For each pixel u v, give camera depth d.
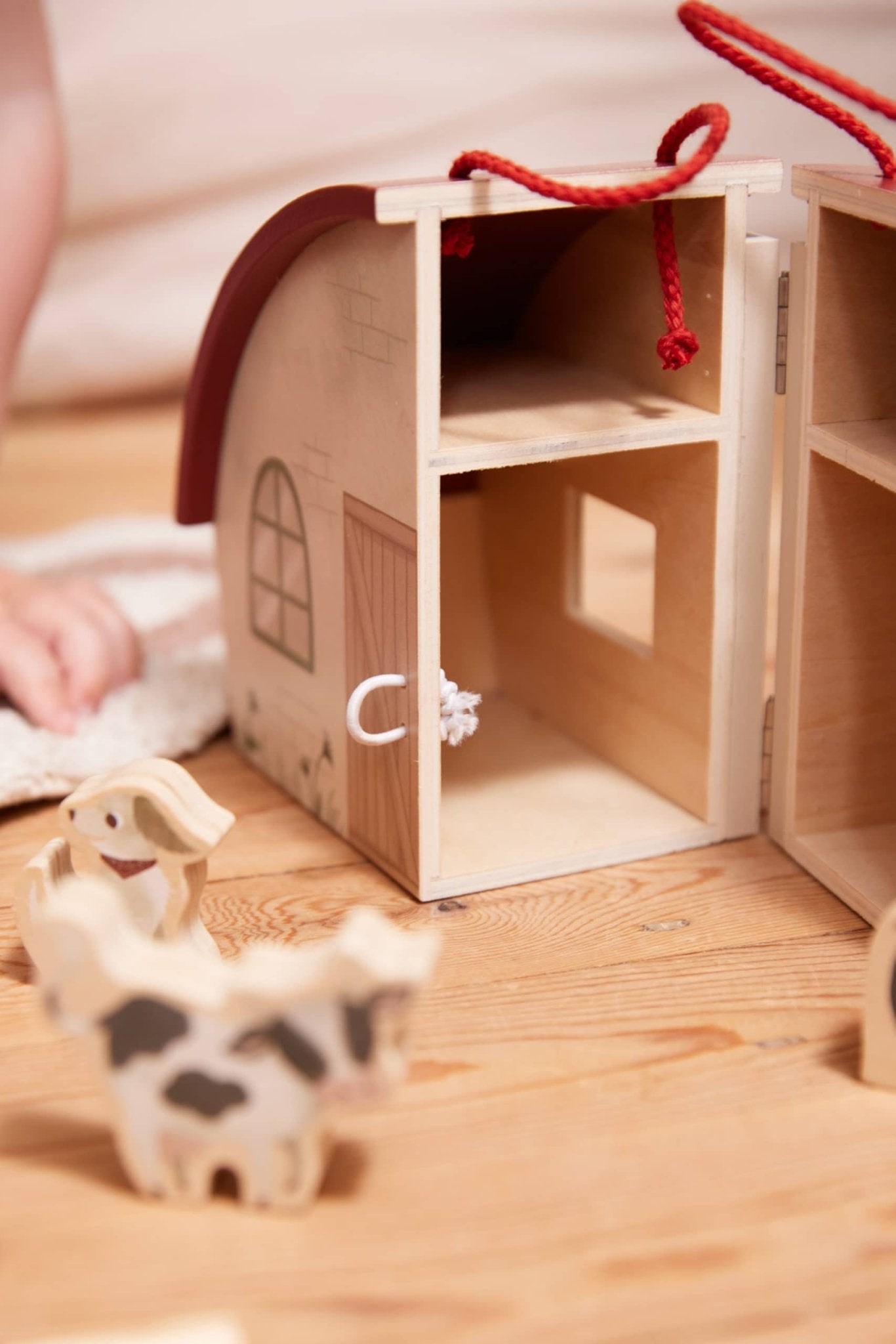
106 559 1.63
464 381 1.09
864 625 1.04
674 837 1.10
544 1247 0.72
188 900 0.87
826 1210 0.74
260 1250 0.72
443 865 1.04
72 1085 0.84
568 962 0.95
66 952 0.71
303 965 0.69
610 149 1.97
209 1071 0.71
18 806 1.18
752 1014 0.90
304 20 1.95
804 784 1.07
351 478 1.00
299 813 1.17
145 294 2.10
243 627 1.22
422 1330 0.67
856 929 0.99
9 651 1.22
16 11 1.27
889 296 0.97
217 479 1.22
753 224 1.85
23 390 2.15
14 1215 0.74
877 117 1.90
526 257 1.12
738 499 1.03
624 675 1.18
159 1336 0.64
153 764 0.87
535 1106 0.82
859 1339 0.66
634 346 1.08
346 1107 0.71
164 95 1.98
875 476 0.92
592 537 1.75
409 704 0.99
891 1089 0.83
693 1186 0.76
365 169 2.02
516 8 1.93
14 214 1.29
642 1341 0.66
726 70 1.92
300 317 1.03
